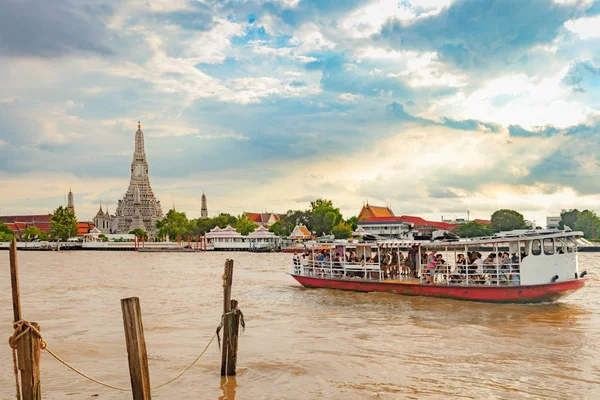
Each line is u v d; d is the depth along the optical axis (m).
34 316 28.58
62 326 25.59
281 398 14.91
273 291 39.81
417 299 32.62
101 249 159.25
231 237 145.25
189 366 16.64
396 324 25.17
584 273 31.66
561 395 14.94
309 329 24.25
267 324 25.70
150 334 23.55
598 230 135.25
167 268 71.75
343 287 37.03
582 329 23.61
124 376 17.12
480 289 30.77
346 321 26.11
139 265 79.69
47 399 15.02
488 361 18.39
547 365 17.83
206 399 14.88
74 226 185.00
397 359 18.70
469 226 136.00
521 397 14.81
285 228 154.50
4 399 14.91
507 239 30.03
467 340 21.59
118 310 30.84
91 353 20.05
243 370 17.48
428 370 17.38
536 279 29.70
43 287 44.28
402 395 15.05
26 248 159.50
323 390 15.52
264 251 135.25
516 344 20.83
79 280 51.69
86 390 15.76
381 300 32.66
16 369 10.62
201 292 40.19
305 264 41.00
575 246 30.78
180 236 181.38
